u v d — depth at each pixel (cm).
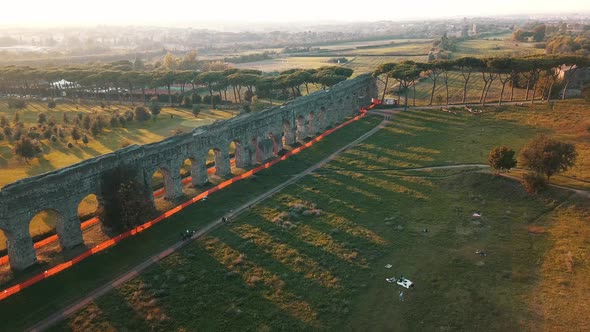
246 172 8638
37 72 16900
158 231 6244
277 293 4941
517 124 11288
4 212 4966
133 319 4491
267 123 9438
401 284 5128
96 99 17000
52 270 5197
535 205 7038
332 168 9012
